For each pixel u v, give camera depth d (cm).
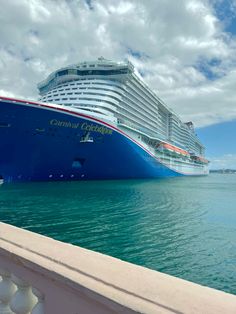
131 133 4822
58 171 4209
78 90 4675
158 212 2189
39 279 152
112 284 126
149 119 6091
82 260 155
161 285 126
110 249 1238
